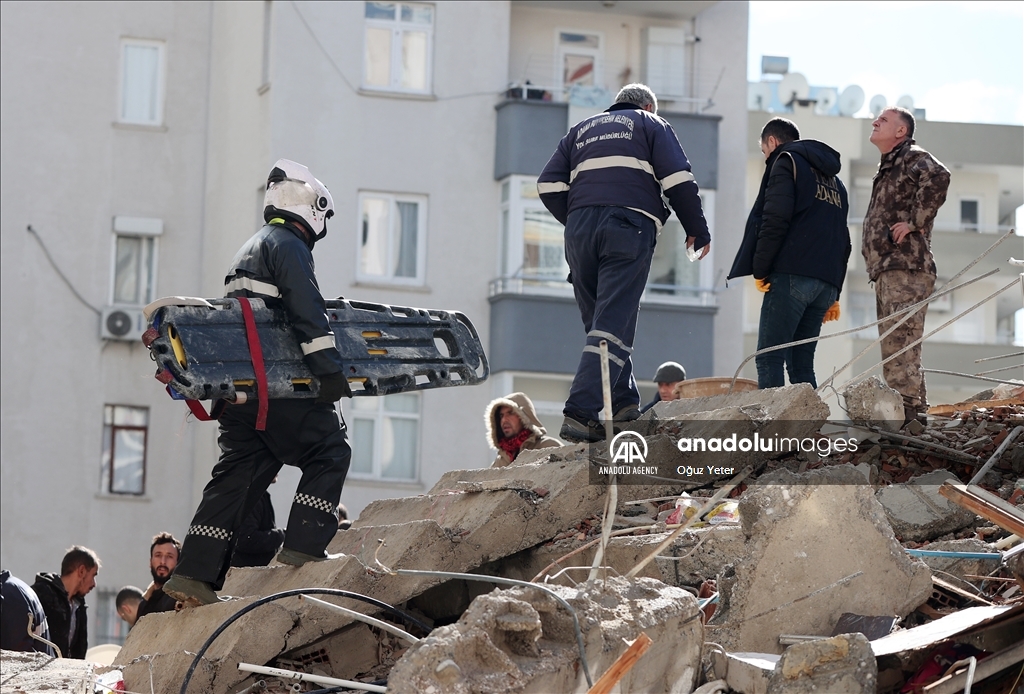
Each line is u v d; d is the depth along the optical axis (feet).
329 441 29.17
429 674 19.43
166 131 118.83
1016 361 138.51
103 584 112.68
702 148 108.06
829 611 25.30
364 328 32.09
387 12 107.65
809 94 157.89
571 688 20.66
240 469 29.09
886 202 37.81
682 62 112.68
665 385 48.62
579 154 33.86
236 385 28.09
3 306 114.93
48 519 112.78
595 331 32.40
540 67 112.47
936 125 151.94
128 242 118.01
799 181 37.93
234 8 114.93
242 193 110.11
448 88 107.55
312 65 105.81
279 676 27.25
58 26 118.83
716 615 25.34
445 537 29.14
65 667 27.78
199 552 28.50
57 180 117.29
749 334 146.51
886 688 21.77
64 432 114.11
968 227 153.07
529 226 104.78
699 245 33.91
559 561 27.96
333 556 29.01
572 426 32.35
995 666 21.63
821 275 38.01
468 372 33.71
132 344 115.55
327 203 30.07
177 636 28.63
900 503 31.58
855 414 32.99
